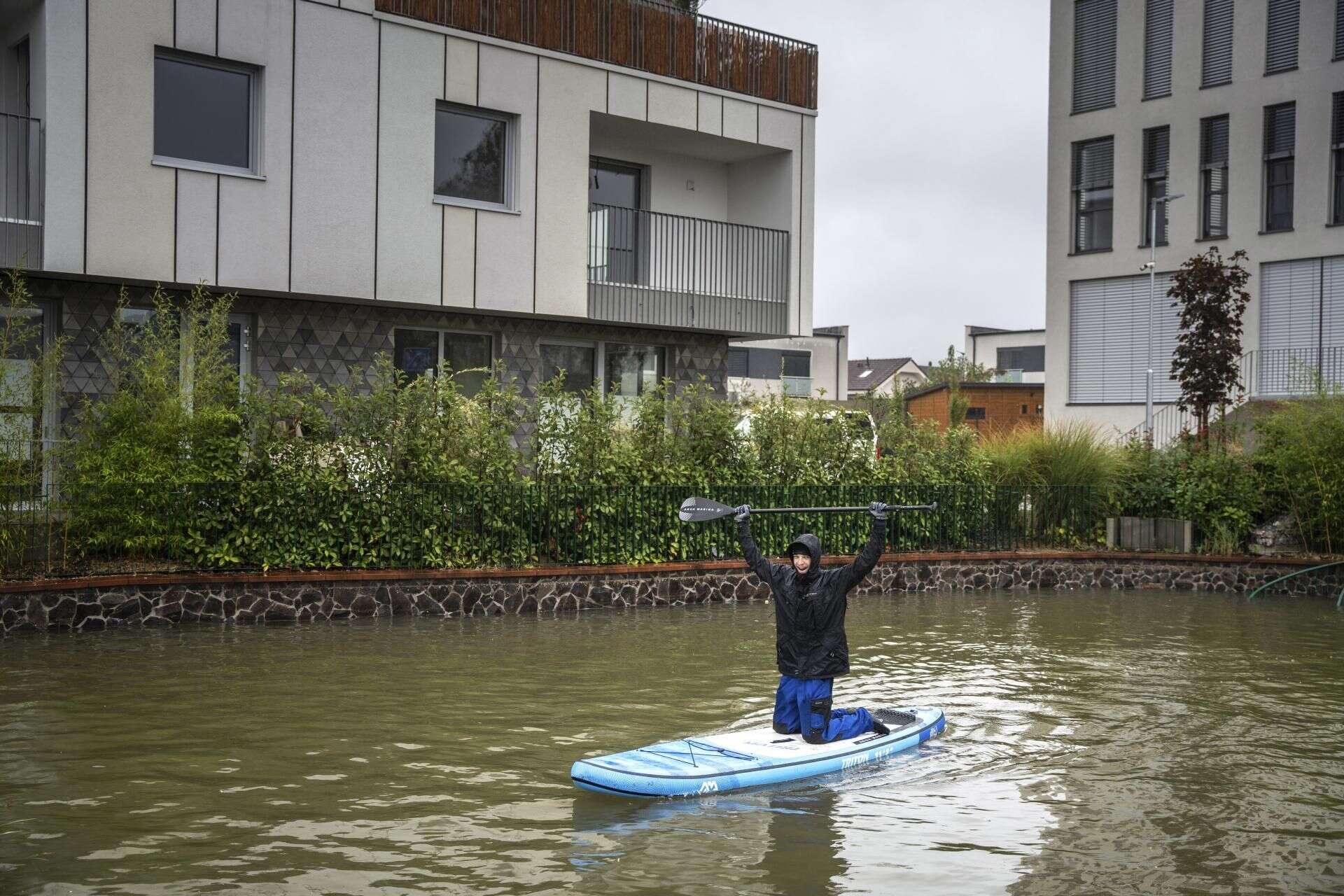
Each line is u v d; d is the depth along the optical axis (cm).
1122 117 3203
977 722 952
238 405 1369
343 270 1655
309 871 586
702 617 1492
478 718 923
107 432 1303
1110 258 3228
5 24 1523
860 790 752
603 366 2055
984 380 6219
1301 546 1972
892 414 2014
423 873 587
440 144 1770
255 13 1563
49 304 1504
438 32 1730
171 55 1519
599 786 727
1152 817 705
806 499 1767
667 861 612
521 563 1512
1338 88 2797
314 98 1619
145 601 1273
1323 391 2006
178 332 1574
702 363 2161
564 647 1243
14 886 557
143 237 1488
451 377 1534
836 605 827
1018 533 1986
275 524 1352
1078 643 1356
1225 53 3005
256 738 842
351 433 1431
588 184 1900
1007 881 593
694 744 811
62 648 1145
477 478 1487
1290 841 662
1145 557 1962
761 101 2108
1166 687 1105
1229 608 1698
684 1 2633
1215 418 2464
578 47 1875
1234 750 869
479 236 1784
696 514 873
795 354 5569
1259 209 2947
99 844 620
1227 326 2225
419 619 1395
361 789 730
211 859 600
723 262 2192
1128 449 2155
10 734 838
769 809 707
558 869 596
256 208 1577
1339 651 1322
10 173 1483
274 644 1201
